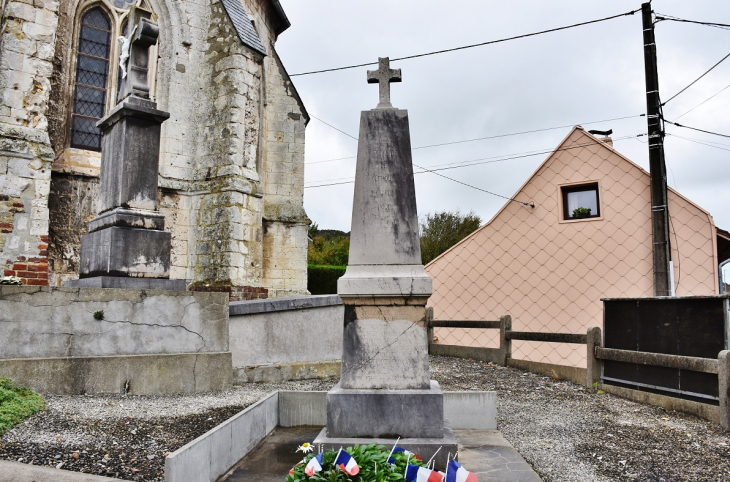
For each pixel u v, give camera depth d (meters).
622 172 11.79
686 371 6.59
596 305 11.70
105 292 6.71
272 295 15.02
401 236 4.69
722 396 5.80
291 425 5.65
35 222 10.31
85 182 12.17
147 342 6.91
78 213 12.02
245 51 13.58
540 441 5.20
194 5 13.91
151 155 7.74
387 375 4.47
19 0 10.64
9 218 10.07
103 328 6.65
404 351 4.49
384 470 3.19
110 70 12.95
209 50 13.79
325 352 8.82
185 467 3.33
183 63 13.63
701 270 10.87
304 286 15.38
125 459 4.02
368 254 4.67
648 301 7.39
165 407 5.78
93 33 12.84
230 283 12.30
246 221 12.98
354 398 4.34
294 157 15.88
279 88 16.05
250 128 13.59
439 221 36.06
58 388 6.17
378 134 4.86
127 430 4.70
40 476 3.51
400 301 4.54
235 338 7.95
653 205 11.02
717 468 4.50
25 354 6.14
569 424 5.90
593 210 12.29
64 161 12.03
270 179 15.66
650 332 7.32
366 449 3.50
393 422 4.30
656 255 10.80
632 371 7.48
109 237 7.16
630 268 11.42
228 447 4.17
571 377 8.79
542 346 12.17
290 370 8.30
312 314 8.74
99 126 8.39
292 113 16.03
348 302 4.59
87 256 7.89
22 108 10.51
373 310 4.55
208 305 7.40
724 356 5.82
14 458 3.79
